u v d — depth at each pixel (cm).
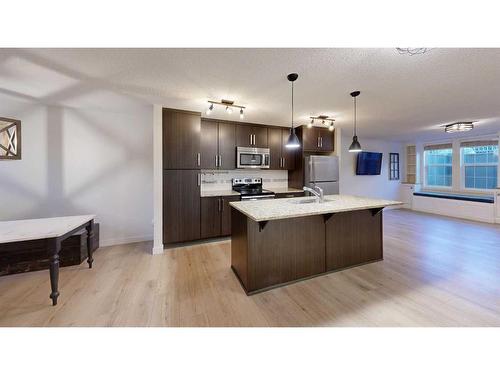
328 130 452
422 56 178
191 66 193
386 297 202
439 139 604
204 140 367
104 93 260
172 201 327
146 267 270
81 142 332
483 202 496
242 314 180
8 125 230
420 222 492
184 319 174
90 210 339
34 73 206
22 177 303
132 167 363
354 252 270
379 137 587
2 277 241
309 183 421
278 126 434
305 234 240
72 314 179
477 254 303
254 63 188
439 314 176
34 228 206
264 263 218
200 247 341
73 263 274
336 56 177
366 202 261
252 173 451
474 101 290
